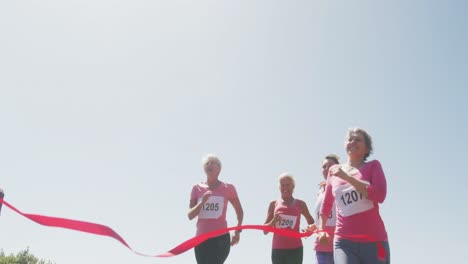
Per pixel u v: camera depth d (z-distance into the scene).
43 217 1.74
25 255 28.00
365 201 3.34
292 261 5.91
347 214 3.38
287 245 5.95
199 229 5.46
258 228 2.48
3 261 26.73
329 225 5.19
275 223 6.02
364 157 3.69
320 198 5.39
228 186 5.71
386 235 3.37
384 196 3.27
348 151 3.67
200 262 5.38
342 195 3.45
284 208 6.08
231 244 5.82
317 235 3.52
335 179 3.62
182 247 1.99
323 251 5.21
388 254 3.34
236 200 5.77
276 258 5.99
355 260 3.27
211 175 5.64
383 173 3.40
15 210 1.75
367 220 3.31
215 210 5.47
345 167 3.68
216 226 5.40
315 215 5.43
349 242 3.31
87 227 1.79
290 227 5.96
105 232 1.78
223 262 5.44
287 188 6.10
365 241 3.26
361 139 3.63
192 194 5.75
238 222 5.85
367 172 3.44
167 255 1.88
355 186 3.21
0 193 2.94
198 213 5.34
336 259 3.36
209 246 5.34
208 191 5.25
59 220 1.77
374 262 3.23
